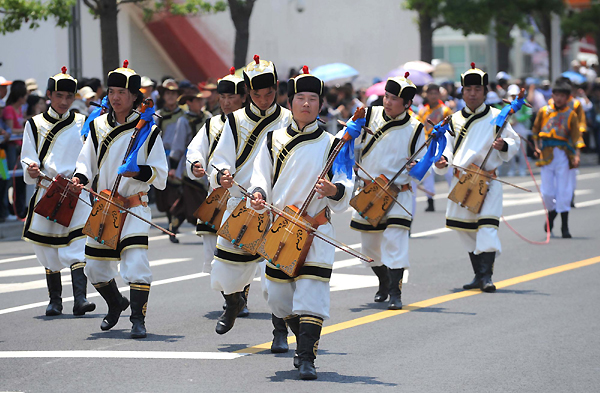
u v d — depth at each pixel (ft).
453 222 53.67
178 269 60.34
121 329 43.27
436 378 34.55
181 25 134.51
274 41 142.31
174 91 76.69
